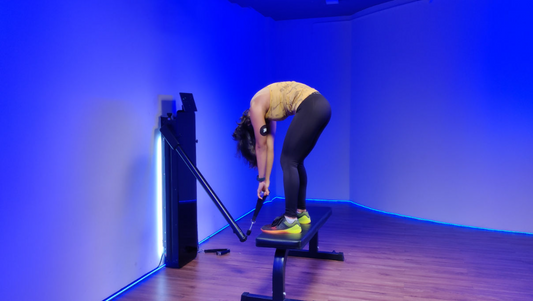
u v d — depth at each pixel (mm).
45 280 1964
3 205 1746
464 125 4266
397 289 2568
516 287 2607
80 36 2168
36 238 1911
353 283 2676
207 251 3340
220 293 2502
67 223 2096
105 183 2389
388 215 4859
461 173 4312
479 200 4203
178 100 3219
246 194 4840
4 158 1747
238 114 4520
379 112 5051
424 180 4602
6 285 1767
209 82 3771
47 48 1954
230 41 4270
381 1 4816
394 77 4840
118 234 2518
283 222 2311
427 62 4512
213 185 3887
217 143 3965
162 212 3043
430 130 4531
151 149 2873
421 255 3279
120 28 2506
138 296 2453
